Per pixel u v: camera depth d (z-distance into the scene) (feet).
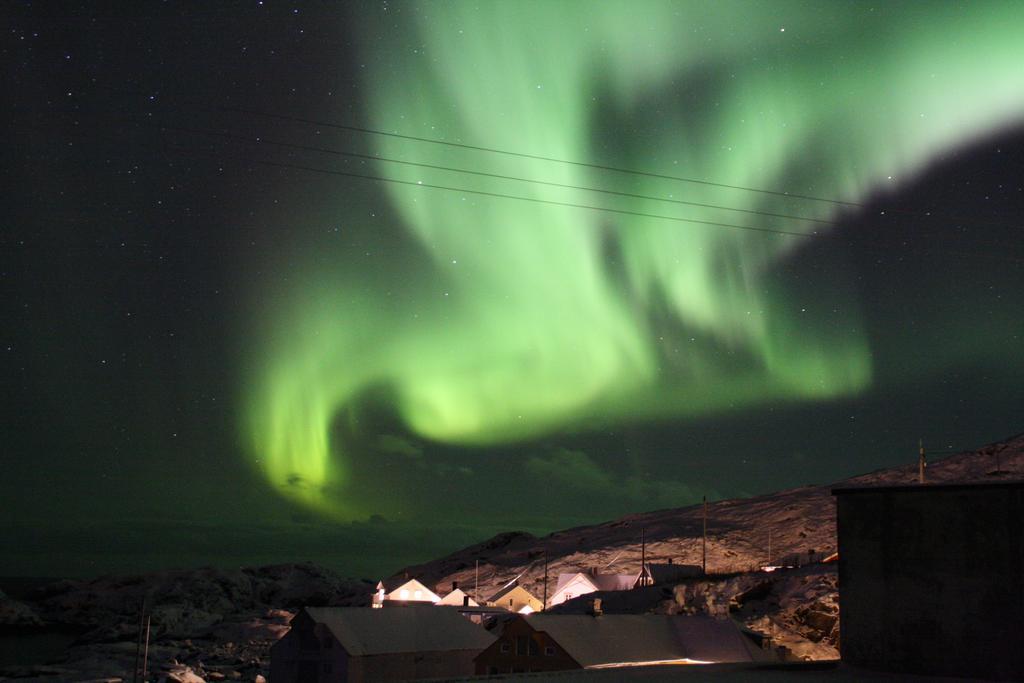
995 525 50.55
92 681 226.38
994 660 49.44
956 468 495.00
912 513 54.19
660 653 165.27
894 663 53.52
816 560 312.91
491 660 161.99
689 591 262.88
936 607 52.21
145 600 167.12
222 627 377.91
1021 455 483.92
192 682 235.81
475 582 464.24
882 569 54.95
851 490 57.06
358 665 172.35
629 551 468.34
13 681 226.79
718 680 49.24
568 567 453.17
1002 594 49.70
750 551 444.55
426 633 188.85
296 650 178.29
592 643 159.12
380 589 367.86
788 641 205.87
